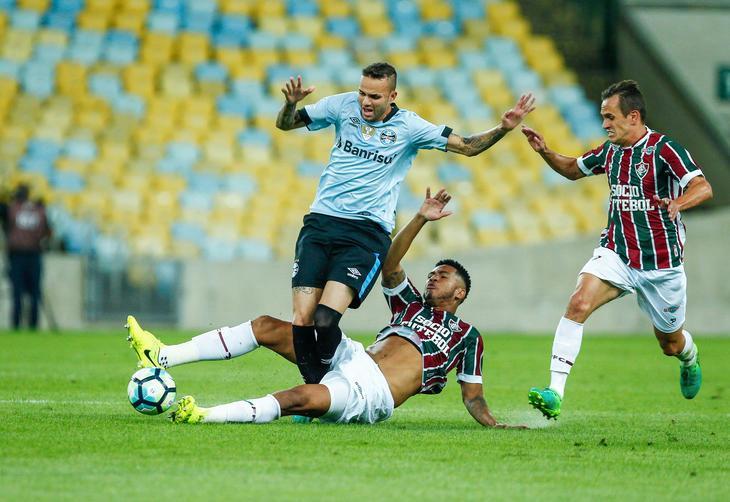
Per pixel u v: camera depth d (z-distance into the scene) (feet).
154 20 309.01
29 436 69.77
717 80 311.47
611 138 87.61
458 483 57.41
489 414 83.20
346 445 68.85
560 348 85.81
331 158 84.99
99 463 60.49
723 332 251.39
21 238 220.64
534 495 54.80
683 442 76.13
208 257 258.16
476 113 298.97
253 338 83.61
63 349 172.24
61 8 306.35
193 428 73.51
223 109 291.79
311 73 303.27
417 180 278.05
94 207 260.21
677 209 82.07
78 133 277.44
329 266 83.30
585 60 319.27
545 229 272.31
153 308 244.22
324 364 81.41
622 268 87.61
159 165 274.16
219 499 52.06
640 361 167.94
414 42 315.99
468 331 84.02
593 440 75.51
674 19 312.50
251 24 315.58
